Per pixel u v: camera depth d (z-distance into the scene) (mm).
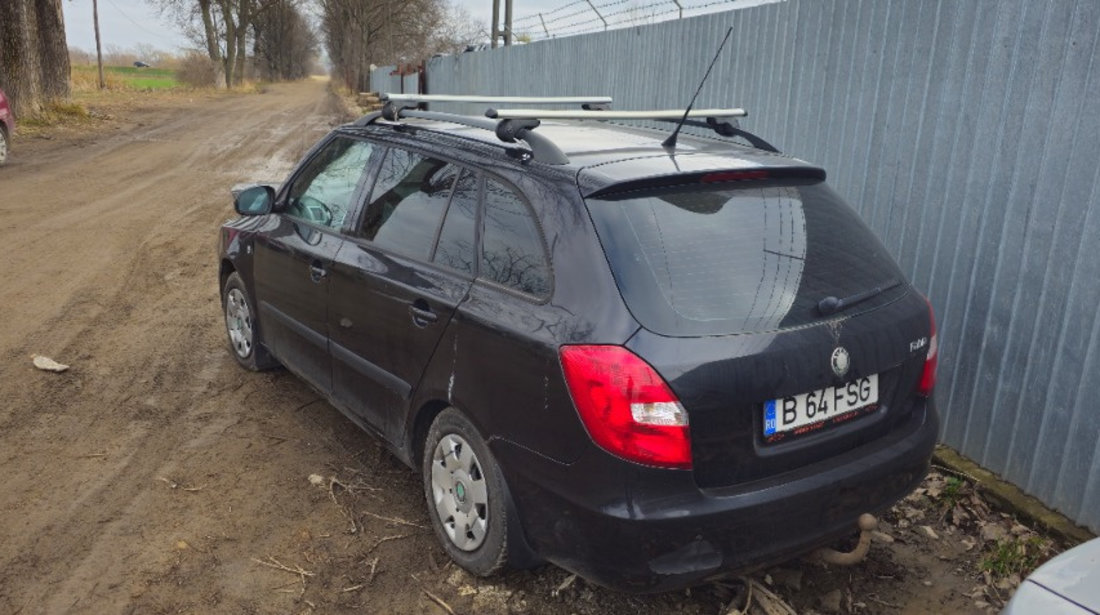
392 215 3803
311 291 4254
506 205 3189
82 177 13992
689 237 2863
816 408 2854
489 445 3072
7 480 4016
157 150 18188
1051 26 3699
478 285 3180
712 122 4109
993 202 4062
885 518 3949
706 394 2609
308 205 4566
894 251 4727
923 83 4457
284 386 5230
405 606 3201
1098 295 3576
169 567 3381
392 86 35156
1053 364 3812
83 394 5047
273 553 3510
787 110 5746
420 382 3426
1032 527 3854
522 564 3162
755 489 2721
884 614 3262
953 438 4414
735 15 6438
